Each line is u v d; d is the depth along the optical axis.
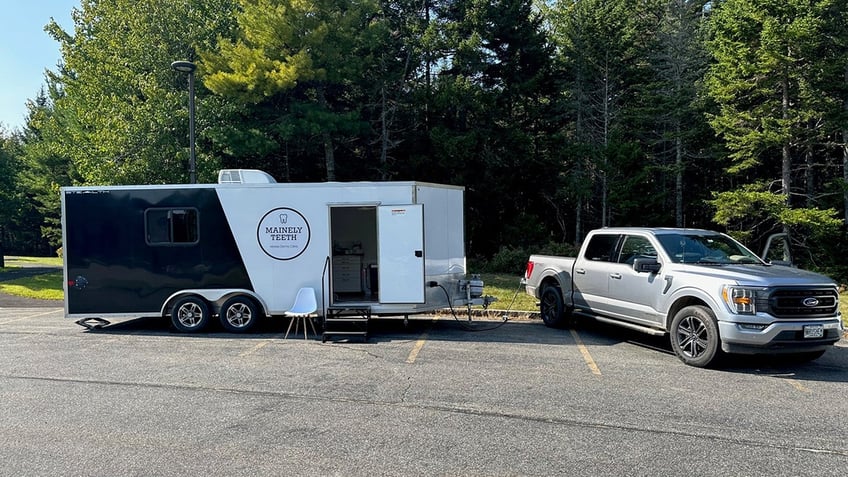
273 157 21.58
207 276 9.66
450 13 22.50
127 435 4.81
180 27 18.23
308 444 4.59
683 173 24.61
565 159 23.44
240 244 9.65
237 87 16.88
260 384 6.36
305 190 9.56
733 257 8.11
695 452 4.43
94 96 18.75
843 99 18.19
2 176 29.83
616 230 9.13
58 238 35.53
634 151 21.47
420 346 8.42
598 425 5.03
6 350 8.30
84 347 8.50
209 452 4.43
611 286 8.77
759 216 19.58
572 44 24.72
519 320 11.00
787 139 17.44
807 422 5.15
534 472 4.06
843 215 19.31
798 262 19.73
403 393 5.99
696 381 6.52
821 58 17.14
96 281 9.70
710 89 20.17
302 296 9.52
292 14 16.97
